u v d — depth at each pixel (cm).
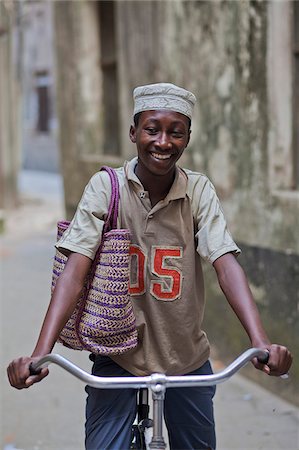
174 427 292
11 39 1490
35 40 2350
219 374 228
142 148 261
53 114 2297
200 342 288
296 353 511
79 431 491
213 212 273
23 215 1498
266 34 536
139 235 272
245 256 573
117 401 273
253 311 251
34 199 1708
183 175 275
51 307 254
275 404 527
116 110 940
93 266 265
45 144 2336
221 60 594
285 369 237
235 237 587
